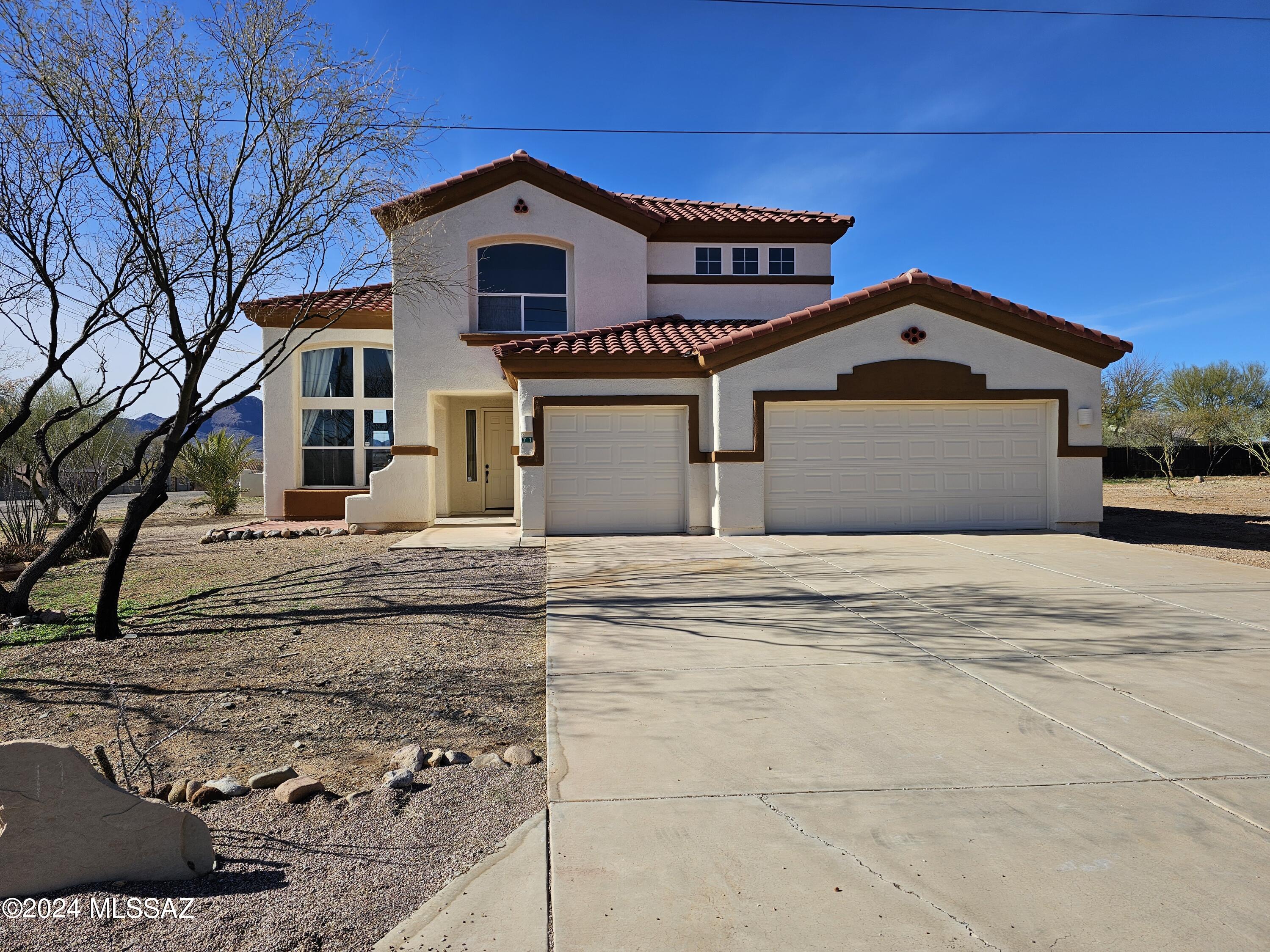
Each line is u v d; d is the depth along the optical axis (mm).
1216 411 34094
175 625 8148
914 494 14250
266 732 5156
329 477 18656
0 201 8688
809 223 17594
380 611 8625
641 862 3430
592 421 14484
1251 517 17641
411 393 16328
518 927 3006
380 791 4184
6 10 8133
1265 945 2850
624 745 4703
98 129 8492
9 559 13047
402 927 3014
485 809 4000
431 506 16500
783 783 4180
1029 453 14359
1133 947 2844
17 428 9141
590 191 16406
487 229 16375
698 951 2852
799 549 12250
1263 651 6582
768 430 14102
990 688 5680
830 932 2945
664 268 17516
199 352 8555
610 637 7176
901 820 3771
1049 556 11492
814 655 6559
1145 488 28031
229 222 8820
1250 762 4398
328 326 10445
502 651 6977
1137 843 3553
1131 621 7621
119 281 9312
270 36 8969
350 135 9594
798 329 13758
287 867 3463
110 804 3369
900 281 13766
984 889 3213
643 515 14516
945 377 14000
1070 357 14188
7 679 6301
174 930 3021
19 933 3027
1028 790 4078
